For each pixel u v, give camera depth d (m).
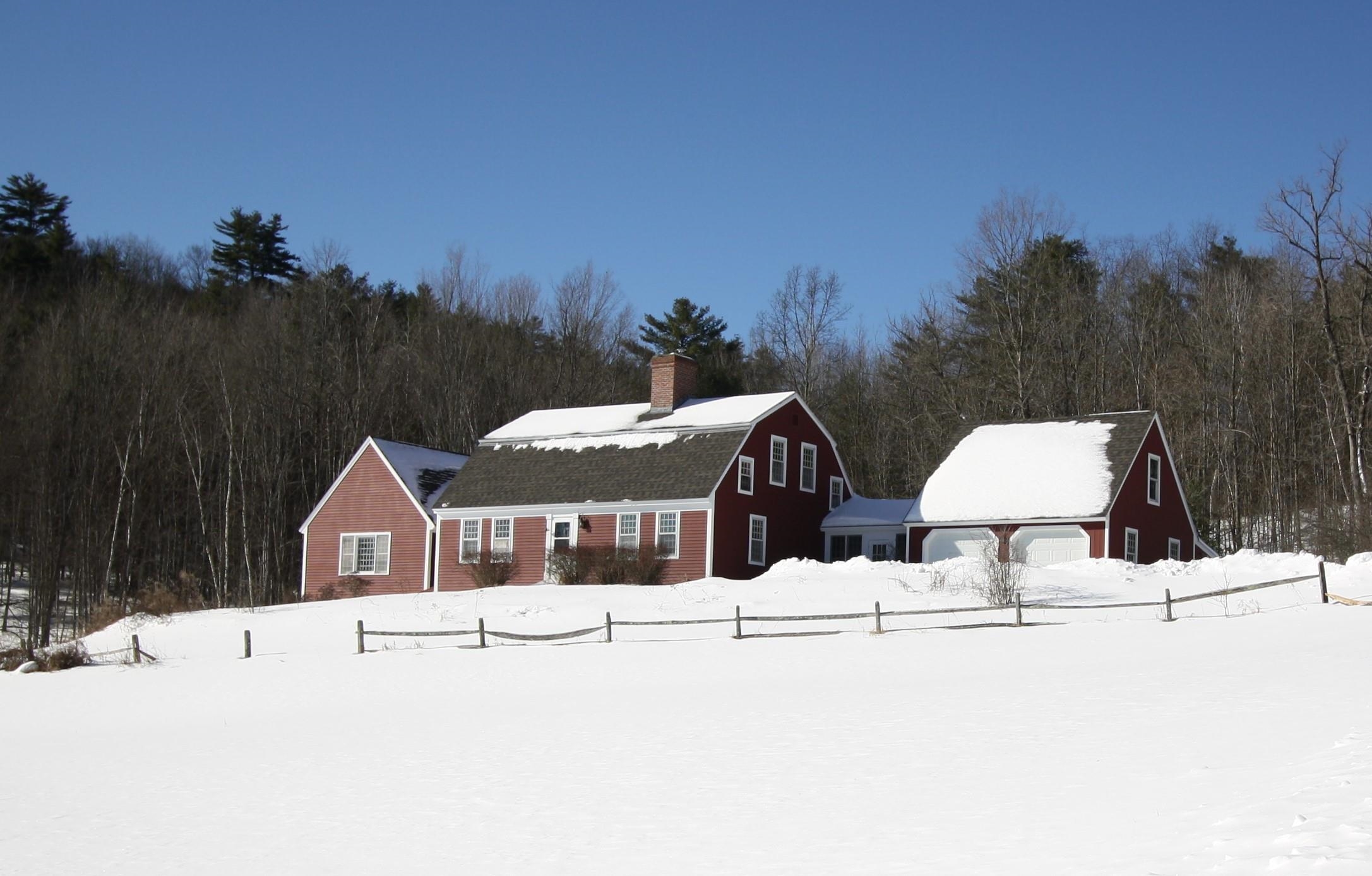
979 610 29.25
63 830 15.53
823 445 53.72
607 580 46.50
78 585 57.12
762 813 13.05
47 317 70.25
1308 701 16.42
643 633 32.50
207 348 70.19
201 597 56.78
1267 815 10.00
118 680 32.19
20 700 30.53
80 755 22.28
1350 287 60.00
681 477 47.56
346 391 70.81
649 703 22.05
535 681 26.56
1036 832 10.92
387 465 53.59
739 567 47.72
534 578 49.31
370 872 12.05
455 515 51.38
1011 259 68.38
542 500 49.47
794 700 21.00
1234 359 62.09
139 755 21.56
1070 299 68.50
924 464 69.31
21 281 82.19
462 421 73.56
